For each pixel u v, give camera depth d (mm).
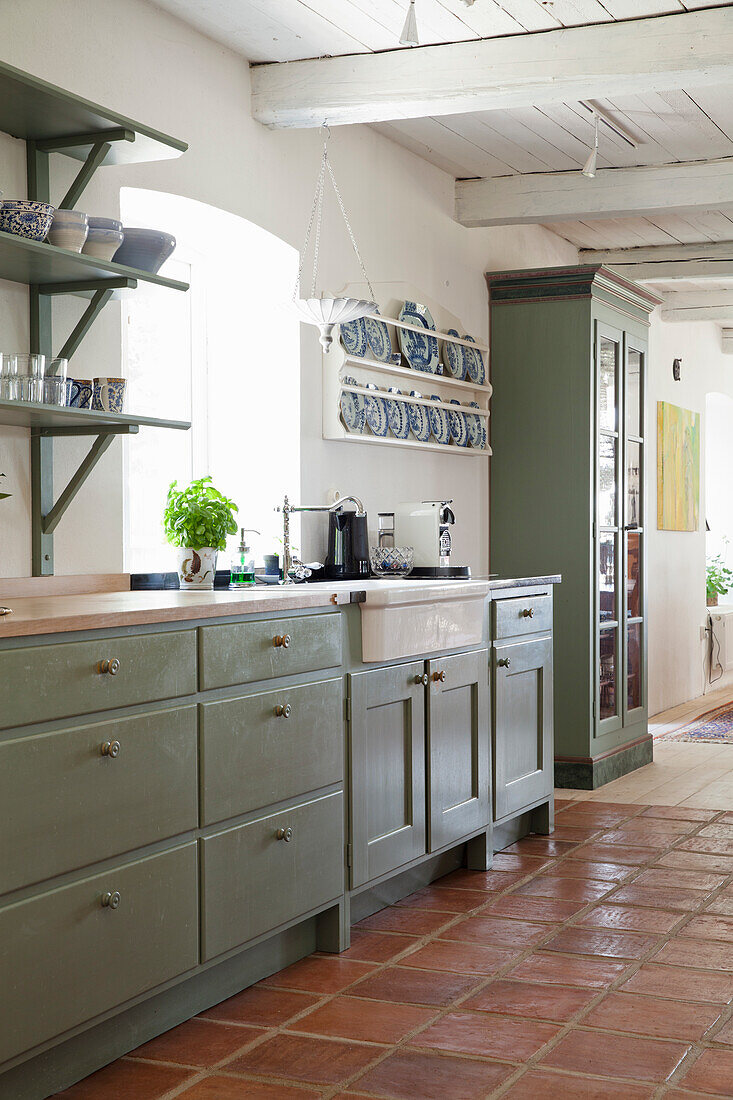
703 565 9102
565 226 6496
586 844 4320
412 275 5094
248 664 2777
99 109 2895
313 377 4367
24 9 3090
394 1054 2502
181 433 4293
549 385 5617
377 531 4742
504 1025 2645
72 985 2252
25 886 2150
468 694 3842
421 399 4855
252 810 2783
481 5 3609
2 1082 2211
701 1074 2389
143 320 4117
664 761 6172
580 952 3125
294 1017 2709
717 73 3703
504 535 5723
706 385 9188
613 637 5812
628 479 6039
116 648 2377
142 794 2432
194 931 2590
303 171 4336
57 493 3229
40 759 2178
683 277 6910
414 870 3725
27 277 3039
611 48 3750
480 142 5000
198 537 3568
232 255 4355
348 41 3875
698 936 3246
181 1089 2348
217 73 3867
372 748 3283
